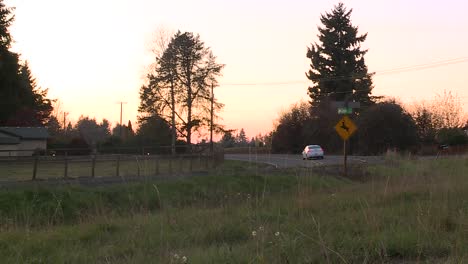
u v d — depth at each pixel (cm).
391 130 5969
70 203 1527
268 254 650
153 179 2214
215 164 3375
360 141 6212
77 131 11919
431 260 656
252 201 1250
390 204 1171
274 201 1259
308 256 642
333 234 789
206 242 827
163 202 1452
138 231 873
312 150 4950
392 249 699
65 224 1234
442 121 6875
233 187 2066
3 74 5225
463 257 630
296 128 7650
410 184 1477
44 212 1456
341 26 7712
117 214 1248
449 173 1830
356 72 7581
